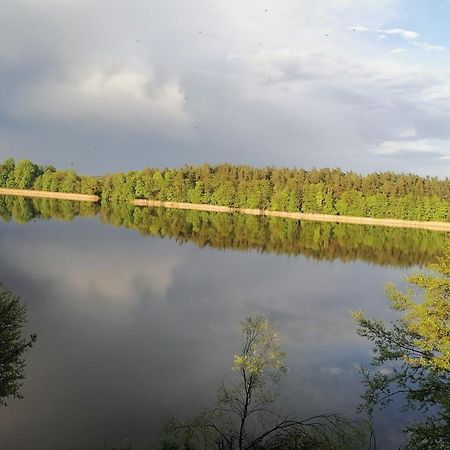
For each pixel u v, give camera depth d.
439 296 14.56
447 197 132.00
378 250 68.62
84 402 15.88
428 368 13.84
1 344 18.17
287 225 99.06
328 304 32.94
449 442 11.71
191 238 66.94
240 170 148.12
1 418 14.62
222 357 20.59
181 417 14.75
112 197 134.88
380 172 147.38
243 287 36.88
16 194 135.00
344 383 18.38
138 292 32.59
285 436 12.16
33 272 36.38
